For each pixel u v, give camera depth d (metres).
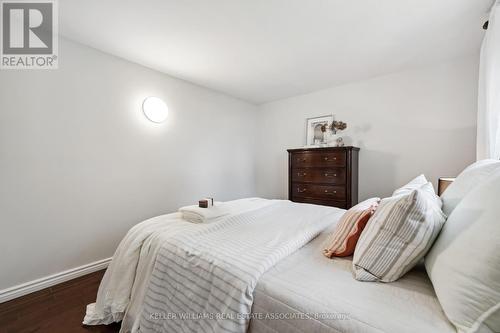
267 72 2.68
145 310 1.09
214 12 1.62
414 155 2.56
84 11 1.61
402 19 1.70
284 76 2.80
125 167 2.34
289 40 1.99
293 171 3.14
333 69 2.59
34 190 1.79
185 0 1.50
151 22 1.74
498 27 1.46
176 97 2.82
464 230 0.67
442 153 2.40
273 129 3.88
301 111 3.52
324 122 3.26
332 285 0.82
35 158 1.79
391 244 0.84
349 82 2.99
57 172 1.90
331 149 2.78
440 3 1.52
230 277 0.87
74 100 1.99
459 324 0.57
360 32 1.87
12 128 1.68
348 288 0.80
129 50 2.15
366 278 0.85
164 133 2.69
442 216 0.85
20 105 1.72
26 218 1.75
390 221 0.85
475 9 1.57
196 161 3.08
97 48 2.11
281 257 1.01
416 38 1.95
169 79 2.74
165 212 2.71
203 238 1.23
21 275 1.73
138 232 1.38
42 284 1.81
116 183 2.28
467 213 0.71
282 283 0.83
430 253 0.82
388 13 1.63
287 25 1.78
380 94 2.78
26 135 1.74
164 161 2.70
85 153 2.06
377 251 0.86
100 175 2.16
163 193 2.69
